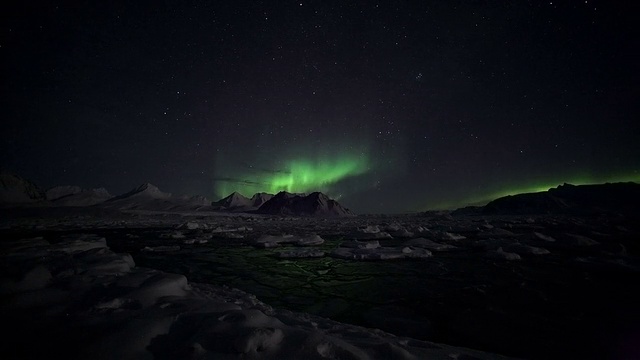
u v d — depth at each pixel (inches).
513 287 251.0
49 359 69.5
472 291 242.7
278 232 876.6
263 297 237.1
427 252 409.4
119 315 91.8
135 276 135.0
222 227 1056.8
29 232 865.5
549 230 737.0
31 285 120.4
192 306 101.5
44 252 219.8
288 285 273.1
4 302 100.5
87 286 120.6
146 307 100.3
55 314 93.7
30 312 94.7
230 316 91.8
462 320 182.1
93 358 68.9
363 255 398.0
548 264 339.3
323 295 240.5
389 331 166.7
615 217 1299.2
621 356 134.6
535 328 168.1
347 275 308.2
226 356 72.4
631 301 211.3
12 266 146.3
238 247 543.2
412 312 197.9
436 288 253.6
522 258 378.0
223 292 195.0
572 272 300.4
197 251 492.7
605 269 307.3
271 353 74.8
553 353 138.6
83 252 211.0
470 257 391.5
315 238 598.9
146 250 493.7
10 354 72.1
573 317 183.6
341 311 202.7
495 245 463.2
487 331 164.2
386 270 326.6
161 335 81.6
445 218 1657.2
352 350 79.7
